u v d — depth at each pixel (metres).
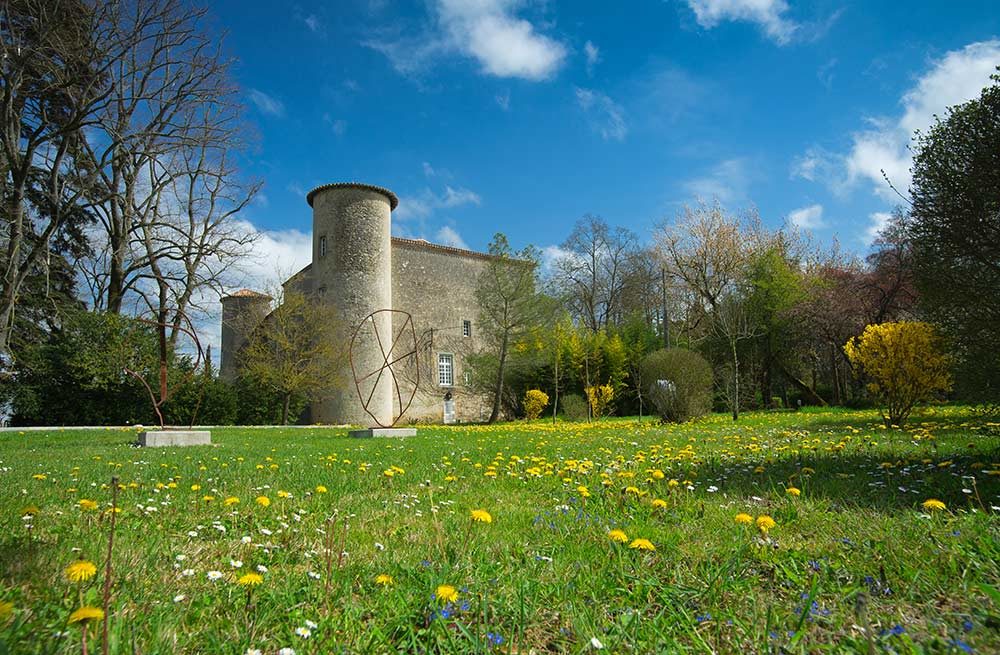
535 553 2.70
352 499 4.33
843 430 10.80
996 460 5.40
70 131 19.78
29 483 5.20
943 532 2.91
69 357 20.80
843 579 2.35
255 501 4.04
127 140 21.38
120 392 21.44
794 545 2.82
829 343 30.58
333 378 28.55
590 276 43.91
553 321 32.38
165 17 20.56
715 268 31.12
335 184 32.72
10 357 20.42
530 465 6.56
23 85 20.44
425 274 37.22
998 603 2.01
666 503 3.71
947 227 6.74
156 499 4.23
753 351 29.22
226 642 1.79
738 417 19.14
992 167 6.24
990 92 6.28
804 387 29.67
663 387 17.22
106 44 19.70
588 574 2.43
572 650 1.79
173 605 2.08
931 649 1.71
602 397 24.80
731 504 3.83
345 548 2.88
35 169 22.28
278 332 27.67
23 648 1.61
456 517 3.64
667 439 10.27
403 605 2.08
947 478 4.40
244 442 11.95
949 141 6.64
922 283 7.29
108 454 8.70
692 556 2.68
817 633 1.89
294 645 1.80
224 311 38.75
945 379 10.34
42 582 2.23
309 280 34.75
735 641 1.80
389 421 31.86
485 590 2.21
